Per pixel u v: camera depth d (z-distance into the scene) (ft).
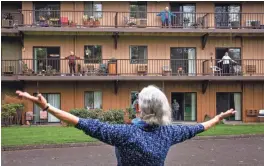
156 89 9.29
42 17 86.53
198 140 57.72
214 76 87.86
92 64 88.43
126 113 83.82
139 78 86.12
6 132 61.93
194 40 91.86
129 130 8.80
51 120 86.69
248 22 92.68
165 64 90.63
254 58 93.30
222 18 93.04
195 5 92.99
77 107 88.74
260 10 94.38
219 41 92.58
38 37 87.71
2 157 42.83
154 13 90.74
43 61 87.51
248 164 38.32
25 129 67.05
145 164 8.79
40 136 56.85
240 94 93.30
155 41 90.79
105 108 89.40
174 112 90.89
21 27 82.99
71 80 86.53
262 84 93.66
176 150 47.70
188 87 91.50
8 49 88.22
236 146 51.13
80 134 59.41
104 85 89.61
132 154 8.72
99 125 8.68
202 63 90.99
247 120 92.53
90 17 87.66
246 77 89.15
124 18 89.30
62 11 86.33
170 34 90.12
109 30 85.56
